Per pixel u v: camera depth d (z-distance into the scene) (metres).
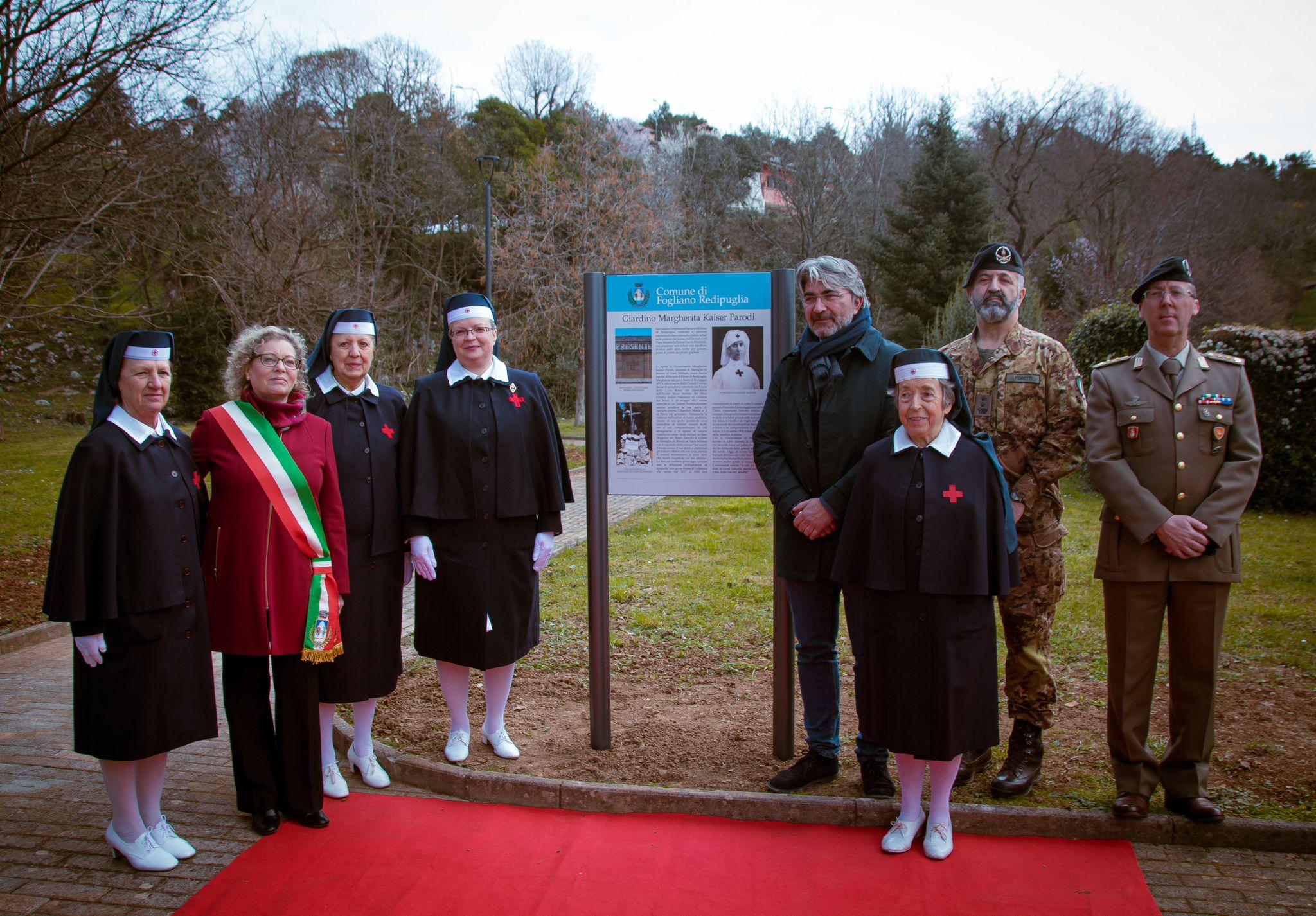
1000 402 3.60
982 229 33.56
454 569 3.85
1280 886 2.94
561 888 2.97
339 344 3.79
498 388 3.93
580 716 4.60
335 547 3.50
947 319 20.45
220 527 3.36
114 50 7.44
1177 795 3.29
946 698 3.00
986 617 3.09
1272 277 34.03
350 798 3.72
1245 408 3.29
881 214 40.53
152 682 3.04
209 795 3.78
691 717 4.57
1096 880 2.97
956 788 3.62
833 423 3.49
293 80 25.81
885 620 3.11
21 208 8.10
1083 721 4.38
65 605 2.88
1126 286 27.12
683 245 37.22
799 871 3.05
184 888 3.01
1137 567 3.27
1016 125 37.66
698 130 54.03
